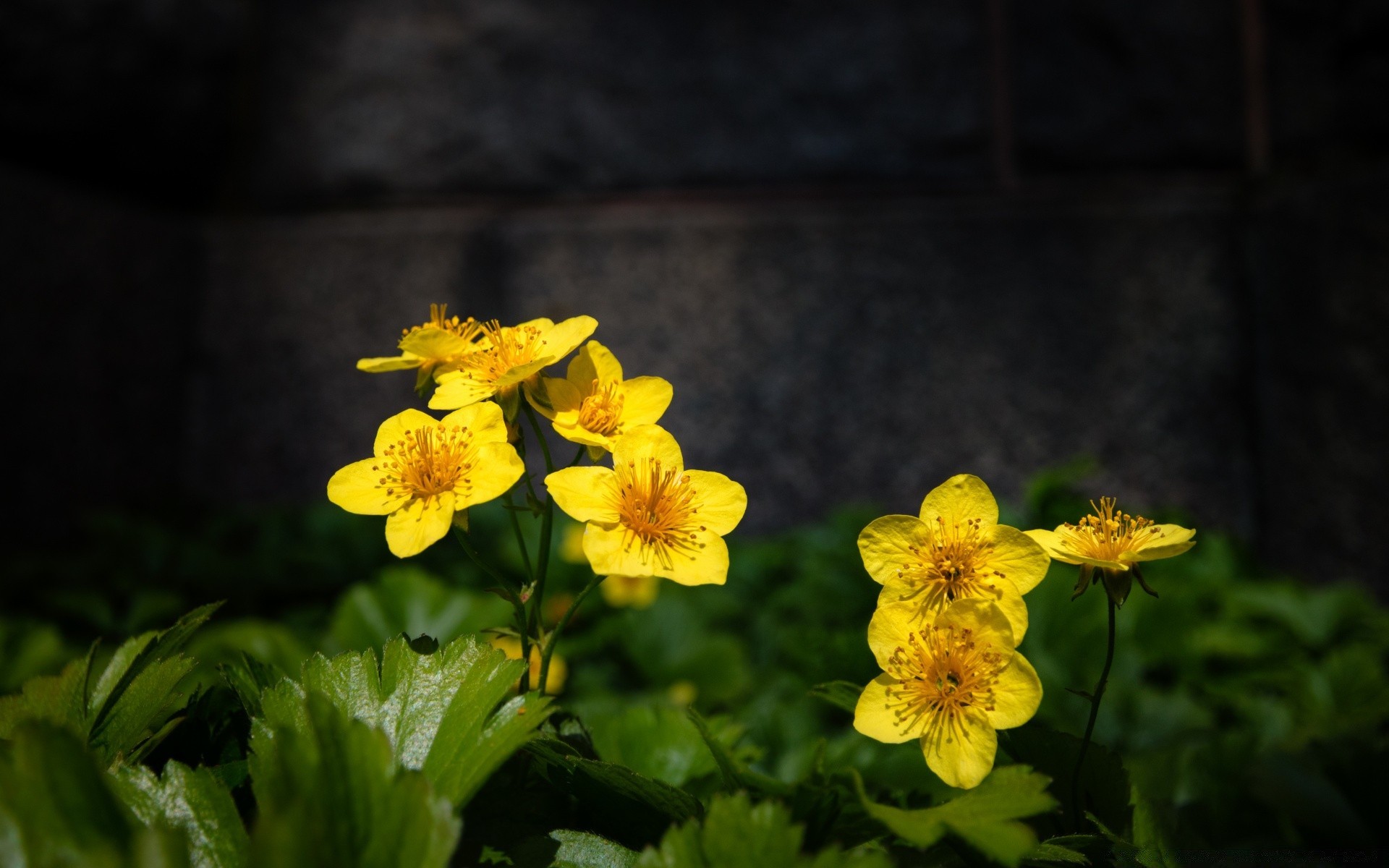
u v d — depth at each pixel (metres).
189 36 0.67
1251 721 0.34
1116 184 0.67
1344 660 0.37
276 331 0.72
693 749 0.20
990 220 0.67
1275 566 0.63
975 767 0.16
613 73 0.70
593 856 0.16
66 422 0.63
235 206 0.73
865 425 0.68
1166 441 0.65
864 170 0.69
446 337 0.18
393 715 0.16
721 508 0.17
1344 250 0.58
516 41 0.71
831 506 0.67
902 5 0.69
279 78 0.72
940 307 0.67
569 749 0.16
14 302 0.60
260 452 0.72
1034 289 0.67
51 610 0.46
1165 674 0.38
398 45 0.71
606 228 0.69
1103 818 0.17
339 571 0.52
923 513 0.16
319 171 0.72
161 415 0.70
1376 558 0.57
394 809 0.14
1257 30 0.65
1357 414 0.57
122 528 0.58
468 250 0.70
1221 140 0.66
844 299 0.68
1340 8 0.60
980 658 0.16
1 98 0.60
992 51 0.68
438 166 0.71
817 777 0.16
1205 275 0.65
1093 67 0.67
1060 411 0.66
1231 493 0.64
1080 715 0.33
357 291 0.71
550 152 0.71
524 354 0.18
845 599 0.46
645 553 0.17
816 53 0.69
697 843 0.15
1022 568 0.16
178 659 0.17
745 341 0.68
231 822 0.15
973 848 0.16
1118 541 0.17
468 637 0.17
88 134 0.64
